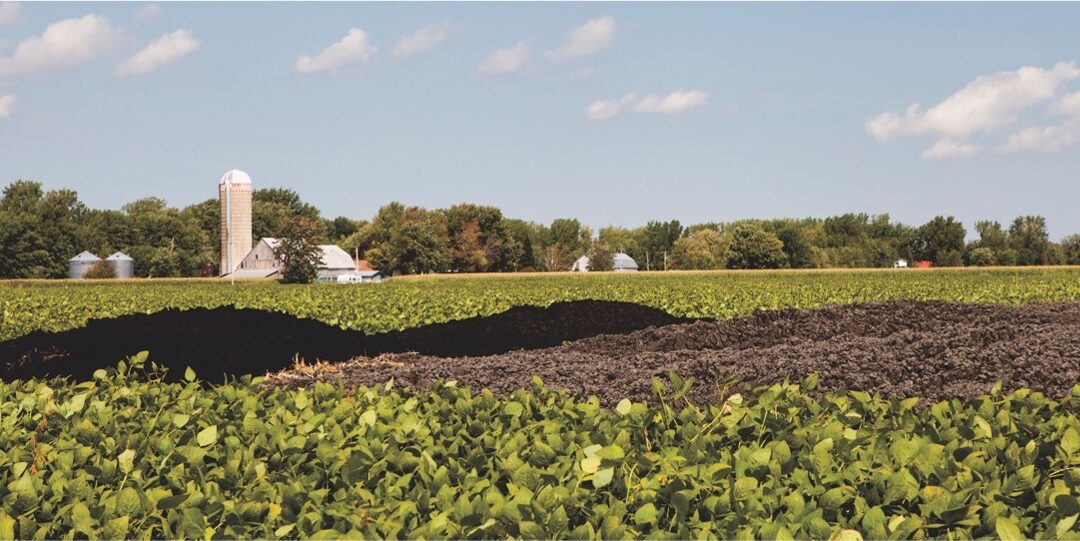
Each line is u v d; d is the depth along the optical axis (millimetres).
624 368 9906
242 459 4414
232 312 15859
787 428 4797
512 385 9125
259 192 143375
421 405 6121
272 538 3562
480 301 24297
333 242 142625
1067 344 9977
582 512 3658
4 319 21969
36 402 5977
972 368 9234
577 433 4922
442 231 113938
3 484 4168
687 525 3557
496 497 3695
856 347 10500
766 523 3326
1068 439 4172
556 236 140000
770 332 14055
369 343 16000
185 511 3500
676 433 4883
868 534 3387
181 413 5648
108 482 4285
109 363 13047
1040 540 3299
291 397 6320
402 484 4059
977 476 3977
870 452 4242
